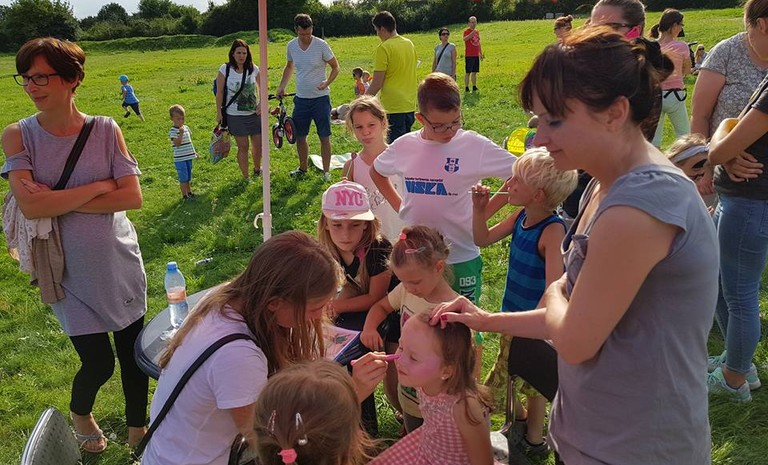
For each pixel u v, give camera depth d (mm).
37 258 2877
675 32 5898
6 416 3805
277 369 2049
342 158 9234
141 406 3354
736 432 3141
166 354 2092
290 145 10320
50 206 2773
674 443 1491
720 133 2826
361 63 24312
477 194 2982
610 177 1406
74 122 2869
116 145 2926
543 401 2969
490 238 3045
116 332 3174
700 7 36156
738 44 3299
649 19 26922
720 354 3818
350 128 4000
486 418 2199
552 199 2631
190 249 6418
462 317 2006
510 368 2475
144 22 58906
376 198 3998
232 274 5734
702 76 3441
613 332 1455
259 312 1971
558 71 1305
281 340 2045
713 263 1388
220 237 6574
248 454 2111
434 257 2594
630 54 1308
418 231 2656
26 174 2809
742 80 3283
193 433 1973
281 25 51688
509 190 2732
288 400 1640
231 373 1891
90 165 2869
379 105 3967
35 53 2662
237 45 7777
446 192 3205
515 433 3074
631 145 1380
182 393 1952
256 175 8578
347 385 1752
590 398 1522
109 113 15688
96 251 2918
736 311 3156
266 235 3779
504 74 17062
